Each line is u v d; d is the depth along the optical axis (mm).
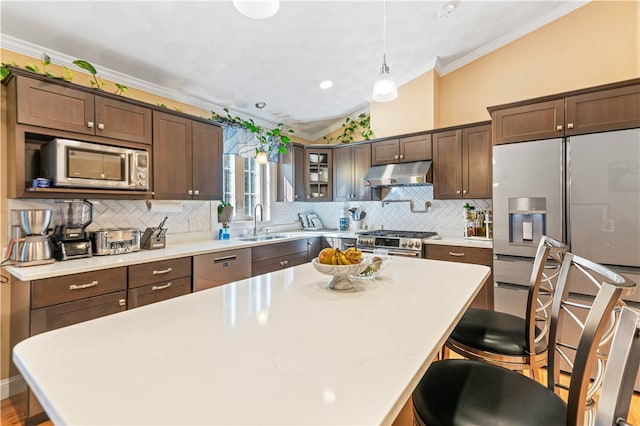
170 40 2377
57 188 2102
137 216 2824
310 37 2678
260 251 3299
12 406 2006
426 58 3445
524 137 2539
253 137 3904
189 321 957
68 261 2141
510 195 2582
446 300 1155
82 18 2023
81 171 2162
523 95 3178
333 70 3289
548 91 3037
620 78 2699
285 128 4578
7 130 2061
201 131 3061
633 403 1936
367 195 4043
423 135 3568
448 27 2947
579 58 2883
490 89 3377
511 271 2594
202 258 2701
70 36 2168
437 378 1061
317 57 2998
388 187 4133
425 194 3844
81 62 2180
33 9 1902
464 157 3285
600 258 2189
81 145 2164
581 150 2270
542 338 1457
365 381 628
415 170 3494
